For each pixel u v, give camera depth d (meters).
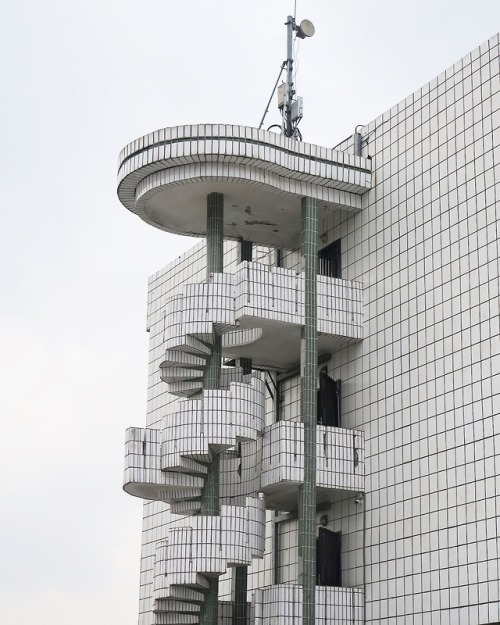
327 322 39.91
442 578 34.56
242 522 37.53
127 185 40.66
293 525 43.12
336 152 40.81
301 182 40.44
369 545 38.06
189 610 38.22
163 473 38.69
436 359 36.66
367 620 37.44
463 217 36.50
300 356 42.22
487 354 34.50
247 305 38.53
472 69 37.12
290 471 38.06
